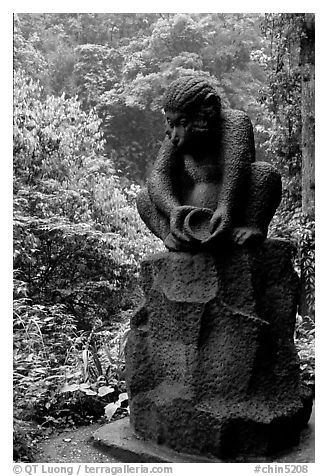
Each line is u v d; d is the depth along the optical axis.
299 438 2.80
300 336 5.06
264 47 10.80
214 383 2.65
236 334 2.66
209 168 2.86
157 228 3.01
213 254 2.71
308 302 5.86
